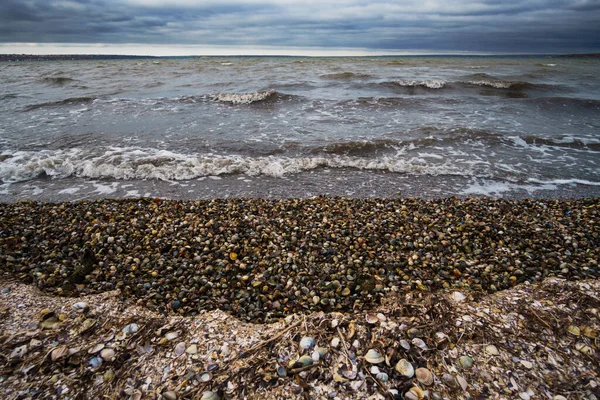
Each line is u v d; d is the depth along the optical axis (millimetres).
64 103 17469
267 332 3678
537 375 3057
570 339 3402
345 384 3018
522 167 9898
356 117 15391
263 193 8328
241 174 9469
